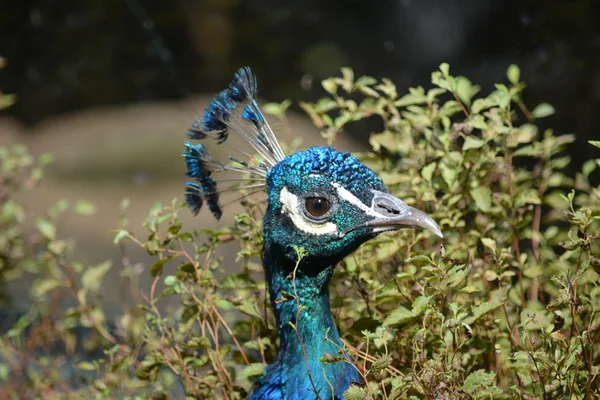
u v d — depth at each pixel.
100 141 24.17
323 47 25.89
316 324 7.05
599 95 16.66
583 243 6.46
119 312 13.70
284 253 7.04
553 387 6.19
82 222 19.31
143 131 24.42
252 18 27.22
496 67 21.39
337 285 8.65
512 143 7.76
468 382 6.04
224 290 8.79
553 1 18.03
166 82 26.53
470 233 7.62
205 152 7.45
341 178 6.89
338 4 26.92
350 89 8.32
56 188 21.55
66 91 26.22
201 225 18.06
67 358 11.09
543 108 8.22
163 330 7.83
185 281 7.93
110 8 26.95
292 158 7.03
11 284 14.30
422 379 6.18
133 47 26.84
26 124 25.73
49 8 26.81
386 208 6.83
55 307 10.70
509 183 7.80
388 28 25.48
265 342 7.82
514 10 21.50
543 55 18.11
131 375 9.55
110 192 21.19
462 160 7.55
